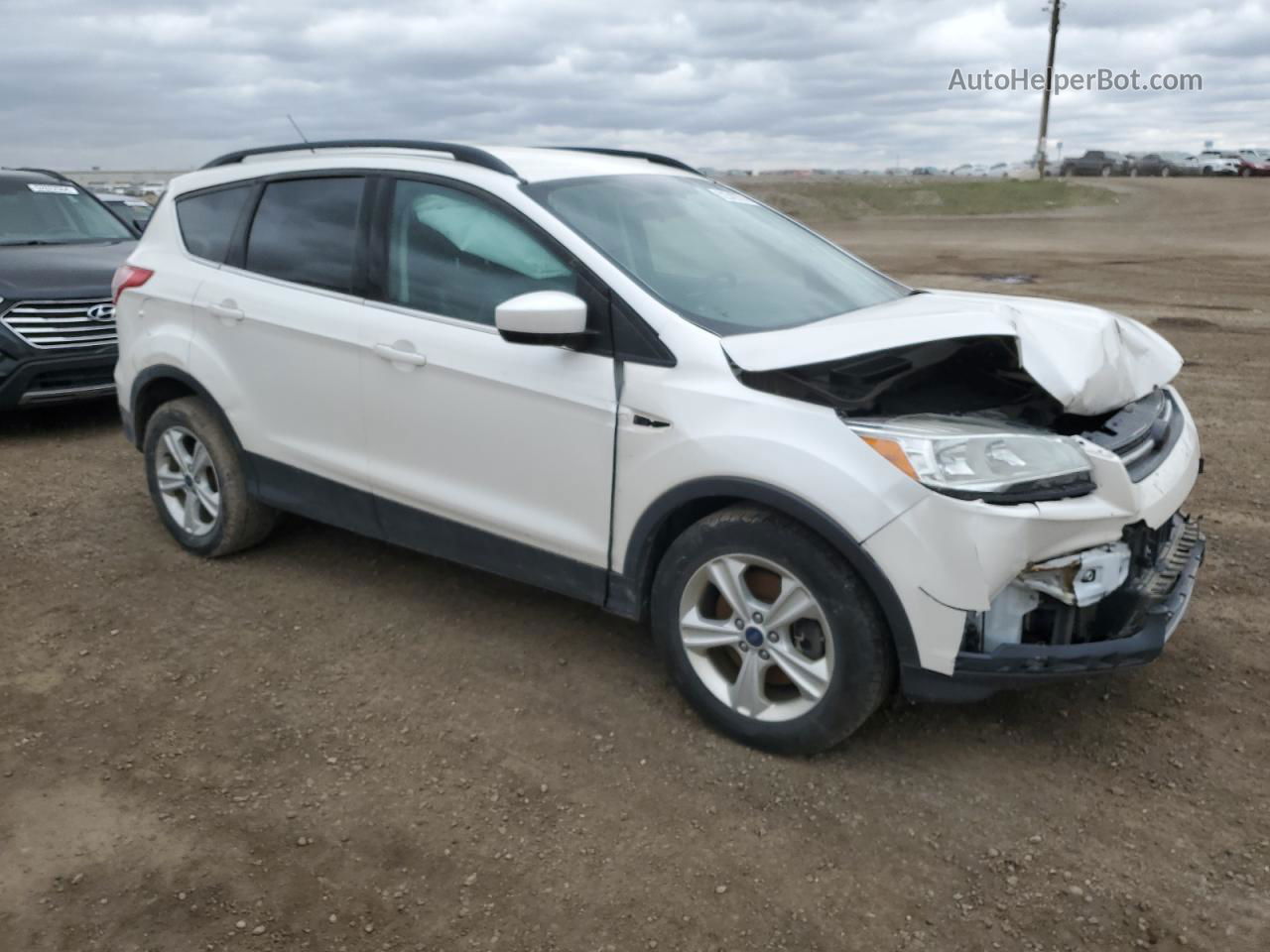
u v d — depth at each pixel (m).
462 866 2.95
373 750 3.50
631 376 3.45
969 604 2.96
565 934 2.70
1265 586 4.69
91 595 4.66
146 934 2.70
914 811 3.17
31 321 7.03
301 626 4.38
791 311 3.76
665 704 3.75
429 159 4.12
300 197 4.48
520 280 3.75
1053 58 52.56
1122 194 38.06
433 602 4.58
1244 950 2.64
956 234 26.58
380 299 4.14
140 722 3.67
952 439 2.99
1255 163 46.72
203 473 4.96
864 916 2.76
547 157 4.21
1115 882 2.88
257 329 4.50
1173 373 3.71
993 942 2.67
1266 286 15.07
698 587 3.45
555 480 3.68
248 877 2.91
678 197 4.30
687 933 2.71
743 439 3.19
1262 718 3.64
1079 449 3.11
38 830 3.09
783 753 3.40
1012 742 3.52
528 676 3.96
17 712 3.72
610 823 3.12
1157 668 3.98
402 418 4.06
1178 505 3.38
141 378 5.05
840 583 3.11
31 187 8.71
